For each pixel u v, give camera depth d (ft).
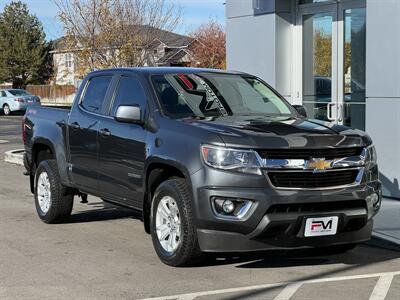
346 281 19.07
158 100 21.57
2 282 18.98
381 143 32.17
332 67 37.70
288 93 39.93
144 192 21.29
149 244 23.97
